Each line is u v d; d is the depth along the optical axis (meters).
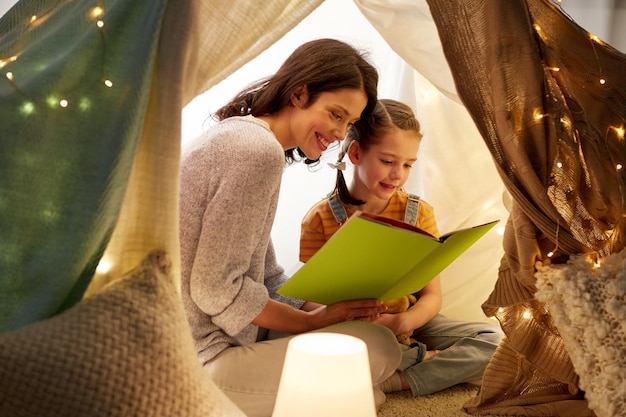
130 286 0.96
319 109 1.45
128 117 1.03
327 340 1.09
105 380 0.87
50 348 0.86
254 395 1.33
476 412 1.51
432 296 1.75
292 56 1.49
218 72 1.21
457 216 2.01
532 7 1.35
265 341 1.39
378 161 1.72
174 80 1.05
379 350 1.40
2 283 1.01
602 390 1.23
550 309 1.33
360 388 1.00
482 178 1.99
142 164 1.07
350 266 1.32
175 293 1.00
